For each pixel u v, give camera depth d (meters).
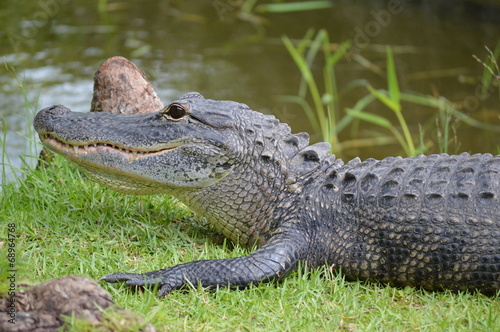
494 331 10.23
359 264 12.21
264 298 11.19
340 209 12.46
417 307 11.27
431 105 28.08
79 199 14.33
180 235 13.35
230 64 30.62
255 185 12.85
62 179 15.38
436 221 11.73
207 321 10.28
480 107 27.52
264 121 13.20
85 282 8.66
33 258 11.57
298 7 35.91
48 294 8.53
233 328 10.07
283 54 32.03
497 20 34.16
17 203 14.06
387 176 12.45
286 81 29.47
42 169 15.60
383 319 10.53
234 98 27.44
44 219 13.35
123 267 11.77
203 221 14.38
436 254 11.72
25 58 29.41
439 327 10.33
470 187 11.91
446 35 33.75
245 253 13.02
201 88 27.89
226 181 12.75
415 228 11.82
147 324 8.46
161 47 31.95
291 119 26.80
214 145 12.50
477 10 34.84
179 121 12.54
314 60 31.53
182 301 10.94
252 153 12.79
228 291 11.17
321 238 12.51
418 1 36.72
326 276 12.00
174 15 36.31
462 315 10.73
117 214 13.83
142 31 33.75
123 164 12.64
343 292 11.49
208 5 37.91
